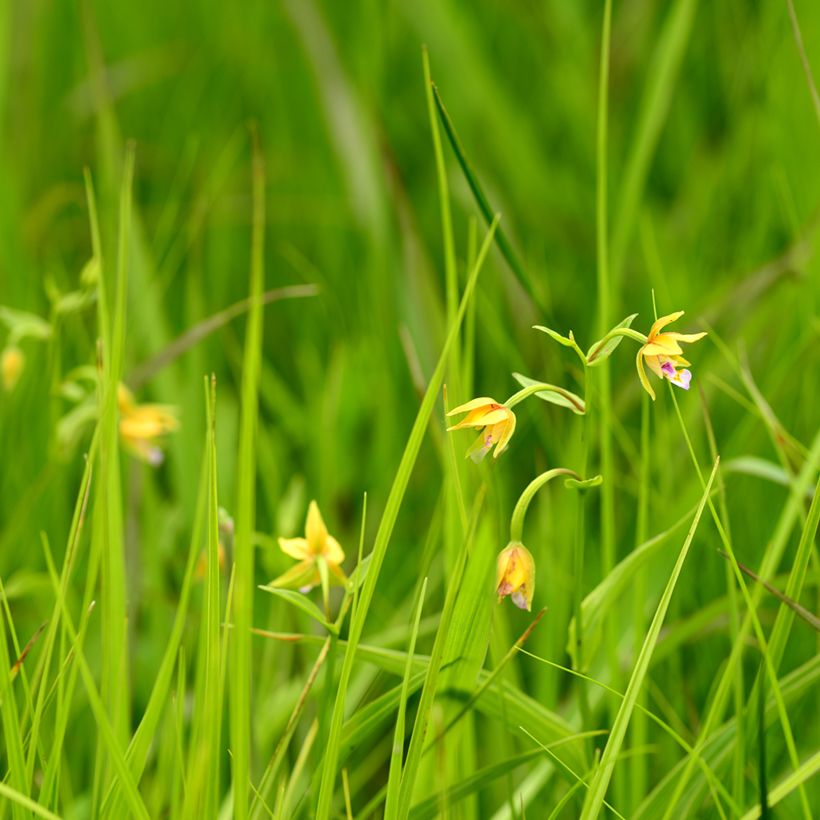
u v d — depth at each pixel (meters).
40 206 2.21
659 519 1.66
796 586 1.50
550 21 2.47
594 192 2.25
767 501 1.69
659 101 1.74
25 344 1.79
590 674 1.60
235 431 1.80
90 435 1.74
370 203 1.99
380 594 1.68
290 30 2.54
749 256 1.99
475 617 1.50
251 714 1.56
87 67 2.68
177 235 2.23
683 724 1.61
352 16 2.57
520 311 1.82
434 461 1.78
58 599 1.50
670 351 1.47
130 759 1.50
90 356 1.73
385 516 1.48
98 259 1.56
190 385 1.77
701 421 1.71
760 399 1.60
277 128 2.55
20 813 1.48
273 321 2.25
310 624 1.64
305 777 1.58
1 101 2.29
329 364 2.11
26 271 2.07
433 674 1.48
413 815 1.51
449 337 1.48
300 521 1.72
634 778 1.56
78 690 1.61
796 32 1.57
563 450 1.71
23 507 1.66
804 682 1.52
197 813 1.50
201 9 2.76
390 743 1.63
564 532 1.66
